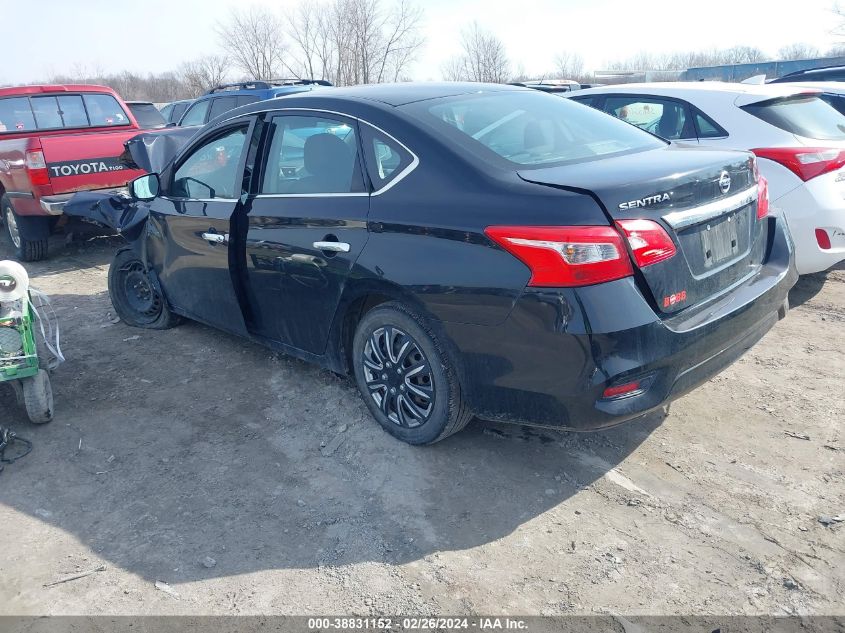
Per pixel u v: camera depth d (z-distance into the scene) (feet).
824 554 9.00
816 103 18.19
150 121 40.04
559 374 9.14
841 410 12.43
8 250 27.40
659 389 9.30
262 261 12.73
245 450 11.85
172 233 14.99
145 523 10.06
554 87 37.09
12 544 9.70
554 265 8.84
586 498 10.29
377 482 10.82
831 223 16.28
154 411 13.26
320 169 11.84
